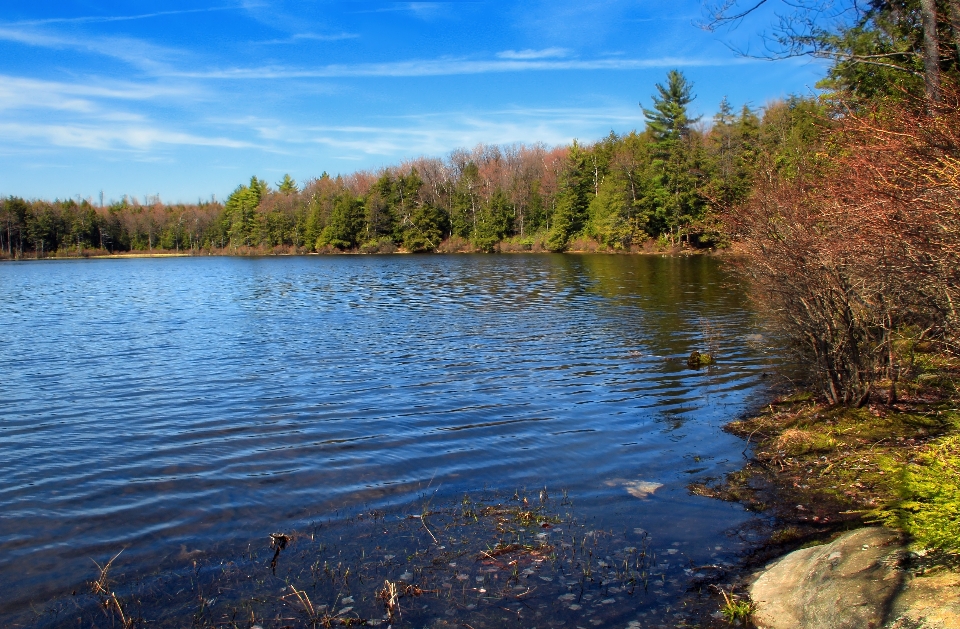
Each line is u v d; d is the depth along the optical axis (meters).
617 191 58.97
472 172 85.62
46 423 9.30
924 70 9.13
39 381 11.97
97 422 9.30
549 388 11.05
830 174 7.95
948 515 4.04
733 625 4.21
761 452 7.50
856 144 7.07
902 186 5.48
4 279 44.81
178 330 18.61
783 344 13.12
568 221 68.31
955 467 4.55
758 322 16.66
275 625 4.32
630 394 10.56
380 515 6.06
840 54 8.19
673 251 51.75
